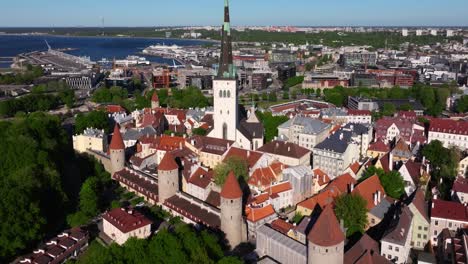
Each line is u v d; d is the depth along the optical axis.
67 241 141.88
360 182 165.38
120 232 141.25
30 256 134.38
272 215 153.00
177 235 125.50
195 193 175.38
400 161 198.62
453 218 142.38
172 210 164.25
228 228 142.12
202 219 151.75
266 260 129.38
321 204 158.88
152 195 174.75
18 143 184.25
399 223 134.62
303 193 179.25
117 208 155.12
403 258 127.19
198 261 115.19
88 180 173.00
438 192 173.62
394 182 169.50
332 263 111.62
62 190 173.75
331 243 110.06
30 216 143.38
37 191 159.75
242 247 144.62
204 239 128.50
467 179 180.50
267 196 163.12
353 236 141.88
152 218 162.75
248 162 187.38
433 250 142.88
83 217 158.12
